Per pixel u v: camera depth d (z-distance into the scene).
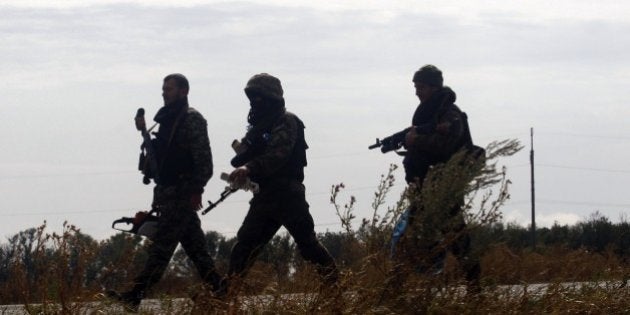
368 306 15.52
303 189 19.22
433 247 16.11
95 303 15.37
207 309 15.79
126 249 15.84
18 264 15.53
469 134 19.77
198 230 19.78
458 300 16.06
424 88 19.67
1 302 15.89
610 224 47.00
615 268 20.27
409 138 19.47
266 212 18.98
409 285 15.98
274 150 18.84
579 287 18.72
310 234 19.02
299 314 15.41
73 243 15.29
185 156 19.83
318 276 16.25
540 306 16.92
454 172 16.16
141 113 20.33
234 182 18.72
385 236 16.23
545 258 19.80
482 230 16.55
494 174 16.25
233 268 19.06
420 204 16.17
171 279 19.30
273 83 19.34
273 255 19.06
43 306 15.12
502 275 17.91
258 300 15.97
